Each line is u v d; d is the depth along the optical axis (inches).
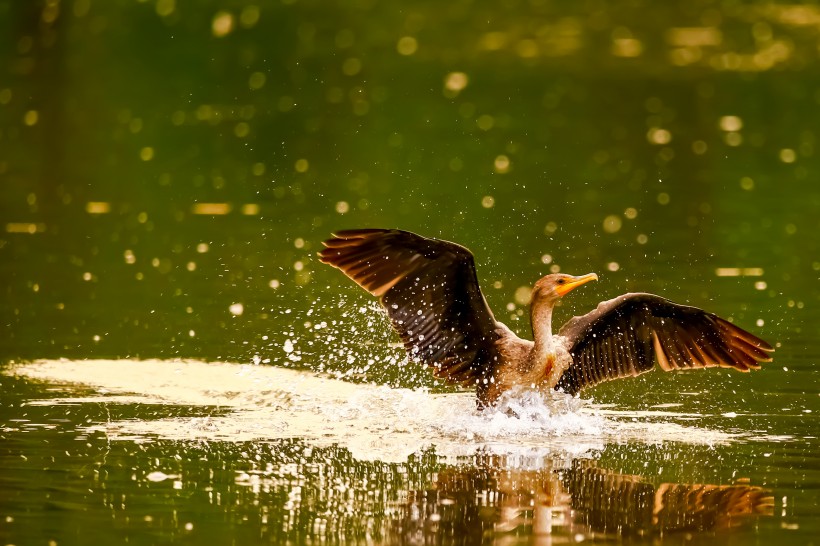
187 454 392.8
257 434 416.8
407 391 474.3
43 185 872.3
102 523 331.0
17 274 657.0
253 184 871.1
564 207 800.9
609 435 418.6
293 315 582.2
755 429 425.7
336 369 502.6
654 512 339.9
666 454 395.5
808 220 768.3
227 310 590.2
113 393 464.1
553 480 369.1
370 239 423.5
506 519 334.6
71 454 390.9
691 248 706.2
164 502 346.9
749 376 490.6
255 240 728.3
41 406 447.5
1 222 772.6
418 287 434.9
